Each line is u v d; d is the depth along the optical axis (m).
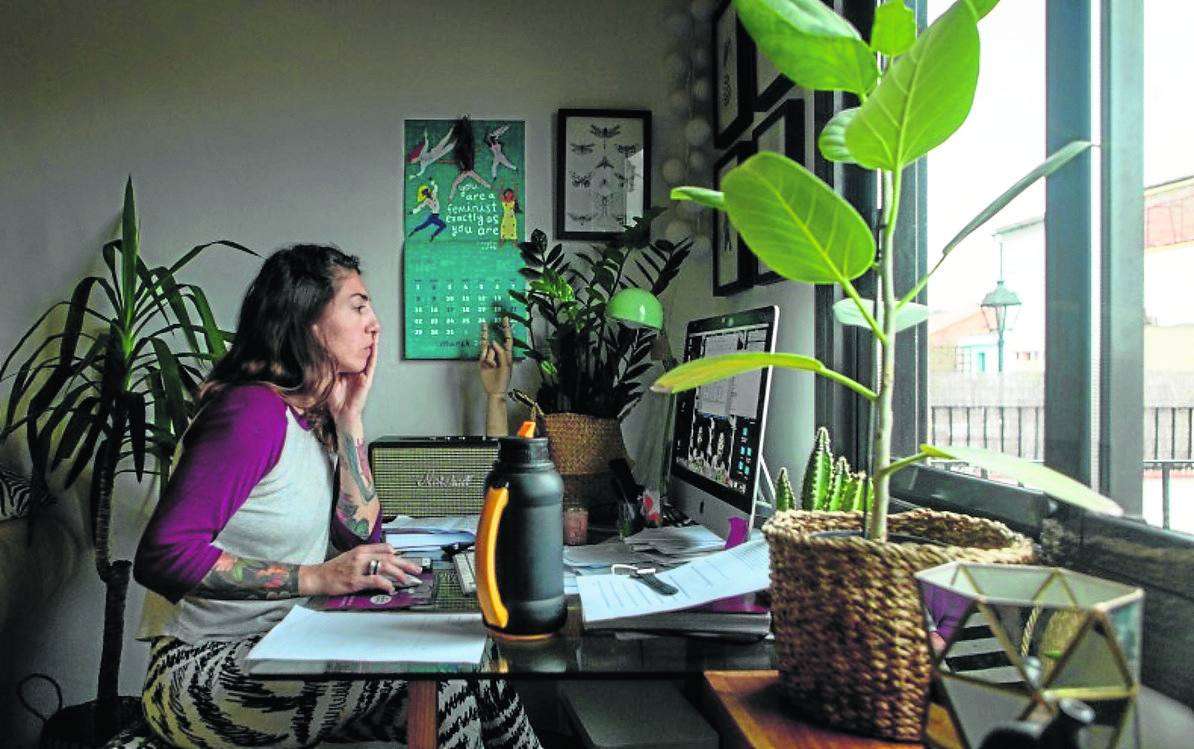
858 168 1.64
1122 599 0.57
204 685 1.21
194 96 2.44
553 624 1.02
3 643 2.28
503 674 0.91
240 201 2.44
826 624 0.79
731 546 1.37
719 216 2.34
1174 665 0.83
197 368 2.43
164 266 2.43
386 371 2.46
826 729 0.80
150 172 2.44
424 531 1.77
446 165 2.46
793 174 0.72
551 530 1.02
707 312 2.45
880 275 0.82
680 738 1.25
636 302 1.94
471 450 2.05
